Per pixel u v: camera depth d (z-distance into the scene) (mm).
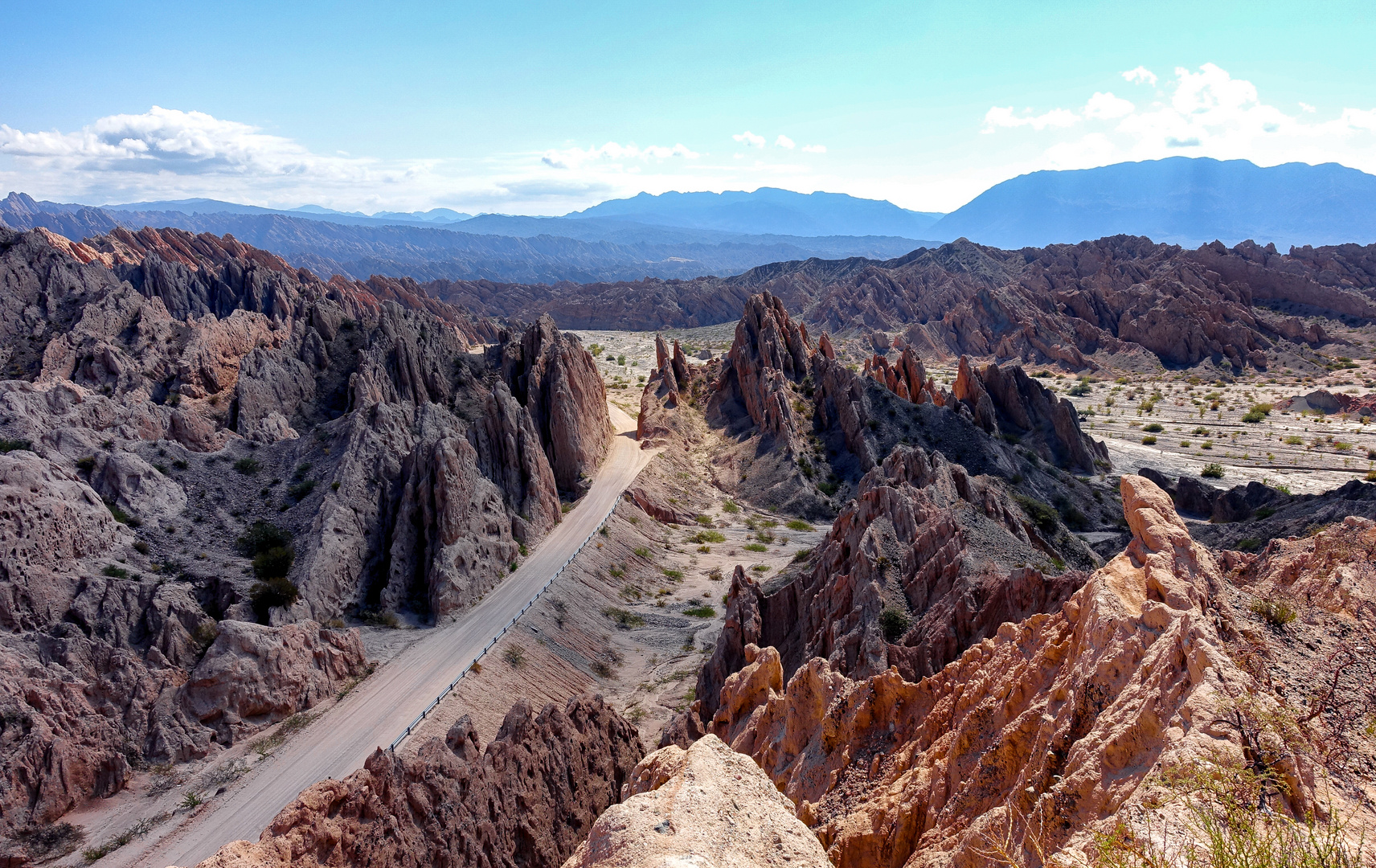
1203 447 152125
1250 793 11656
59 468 67500
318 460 86688
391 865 33344
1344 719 15031
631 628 83688
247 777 50969
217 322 135625
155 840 45750
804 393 137625
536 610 76562
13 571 55844
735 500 122438
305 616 67188
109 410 87688
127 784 49656
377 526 80562
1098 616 20422
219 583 66375
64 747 47844
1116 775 15273
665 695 68375
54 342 122000
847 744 29922
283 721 56719
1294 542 31422
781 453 125688
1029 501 91500
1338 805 12328
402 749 54094
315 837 31453
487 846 37750
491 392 101312
